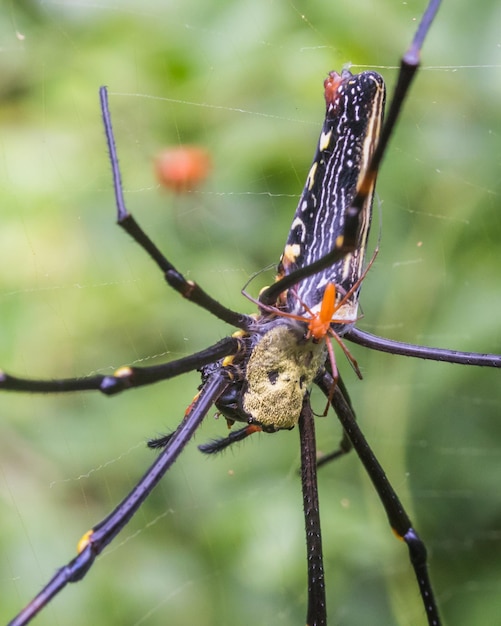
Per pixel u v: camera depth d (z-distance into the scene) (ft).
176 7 1.05
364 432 1.10
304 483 0.96
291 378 0.92
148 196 1.06
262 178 1.05
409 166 1.07
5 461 1.05
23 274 1.05
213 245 1.06
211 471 1.08
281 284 0.88
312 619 0.95
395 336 1.08
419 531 1.11
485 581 1.09
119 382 0.88
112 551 1.07
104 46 1.06
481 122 1.05
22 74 1.07
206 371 0.94
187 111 1.06
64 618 1.03
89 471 1.06
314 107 1.04
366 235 0.90
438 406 1.10
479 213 1.07
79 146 1.06
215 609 1.05
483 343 1.05
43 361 1.05
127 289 1.06
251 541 1.06
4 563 1.03
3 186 1.05
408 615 1.08
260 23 1.04
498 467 1.10
